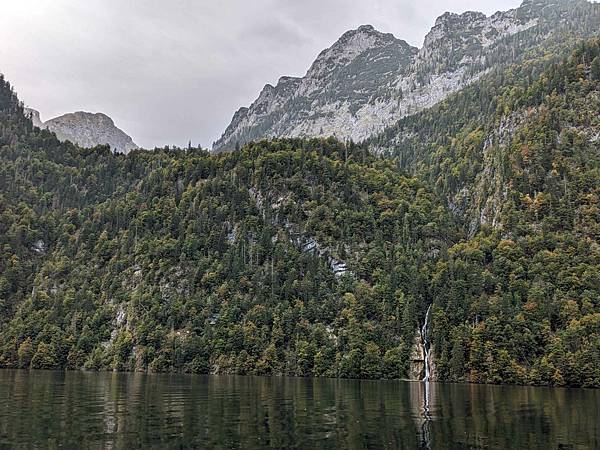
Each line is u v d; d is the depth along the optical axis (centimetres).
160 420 7038
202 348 18175
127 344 18925
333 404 9081
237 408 8325
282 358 17575
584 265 17700
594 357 14600
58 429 6325
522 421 7400
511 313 16688
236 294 19975
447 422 7219
